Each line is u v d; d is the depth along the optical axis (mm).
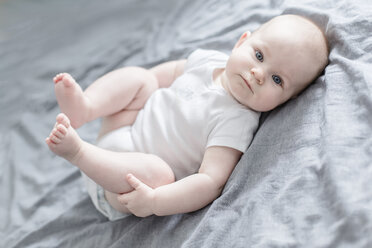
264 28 958
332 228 618
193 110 992
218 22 1438
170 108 1033
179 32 1529
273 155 829
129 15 1814
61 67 1573
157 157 927
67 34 1756
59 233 1065
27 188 1203
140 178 886
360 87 756
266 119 943
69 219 1077
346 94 778
